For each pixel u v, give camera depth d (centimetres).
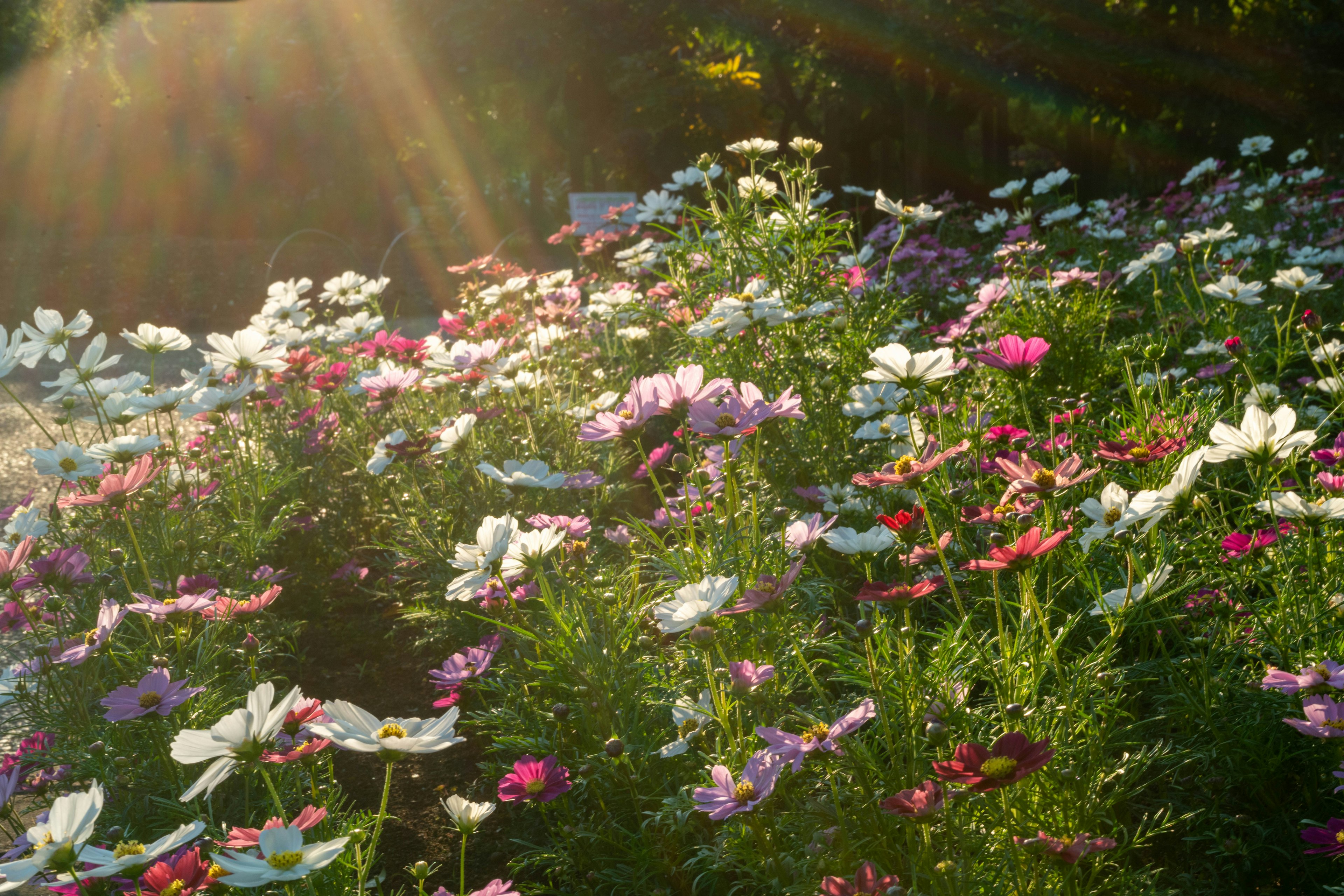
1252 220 655
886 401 291
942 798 162
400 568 330
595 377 432
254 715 149
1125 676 221
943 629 253
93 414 627
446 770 258
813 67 1248
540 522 229
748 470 277
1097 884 171
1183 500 176
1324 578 210
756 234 385
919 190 1192
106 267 1339
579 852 204
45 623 260
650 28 1301
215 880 146
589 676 208
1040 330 389
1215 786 201
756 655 207
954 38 1108
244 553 328
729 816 156
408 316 1205
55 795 226
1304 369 395
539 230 1537
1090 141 1213
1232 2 1081
